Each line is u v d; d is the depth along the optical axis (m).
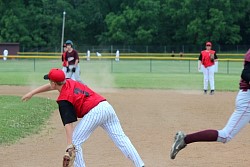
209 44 44.12
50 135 24.09
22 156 19.73
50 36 157.75
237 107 15.44
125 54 133.88
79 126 15.12
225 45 157.75
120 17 157.38
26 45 154.50
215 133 15.54
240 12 159.62
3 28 154.25
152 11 156.50
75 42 162.88
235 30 156.50
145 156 19.72
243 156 19.81
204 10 155.00
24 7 159.00
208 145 21.84
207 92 47.06
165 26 161.12
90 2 166.38
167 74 74.88
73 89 15.00
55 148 21.28
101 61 109.75
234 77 68.44
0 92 44.97
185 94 44.66
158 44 161.12
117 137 15.46
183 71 83.19
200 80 62.16
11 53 131.38
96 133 24.50
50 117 29.45
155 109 33.44
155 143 22.27
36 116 28.94
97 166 18.08
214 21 152.25
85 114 15.08
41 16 156.62
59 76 14.82
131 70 85.25
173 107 34.59
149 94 44.34
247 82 15.13
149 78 65.38
